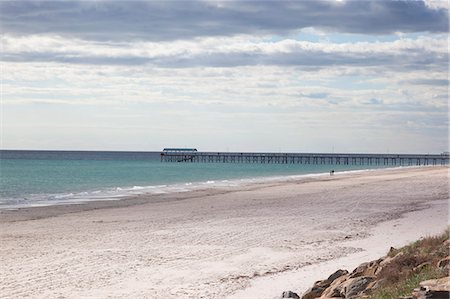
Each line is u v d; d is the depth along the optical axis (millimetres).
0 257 20984
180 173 97062
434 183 62219
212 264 19547
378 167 144000
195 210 36719
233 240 24453
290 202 41688
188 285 16641
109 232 27156
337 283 13719
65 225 29828
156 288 16391
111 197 47375
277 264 19266
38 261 20250
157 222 30734
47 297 15562
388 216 32469
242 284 16516
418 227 26984
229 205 39812
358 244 22844
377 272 13594
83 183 68250
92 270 18781
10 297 15578
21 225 29938
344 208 37312
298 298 14023
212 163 169750
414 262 13523
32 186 62594
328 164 173750
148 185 64562
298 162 178875
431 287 9859
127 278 17656
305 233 26297
